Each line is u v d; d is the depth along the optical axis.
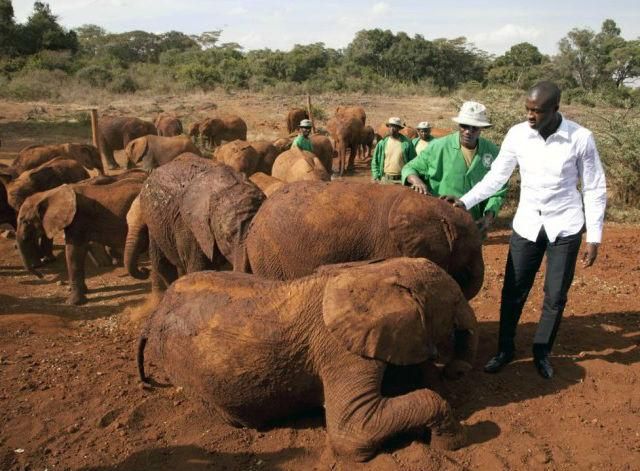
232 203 6.25
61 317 7.73
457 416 4.82
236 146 14.61
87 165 14.49
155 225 7.10
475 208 6.14
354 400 4.25
